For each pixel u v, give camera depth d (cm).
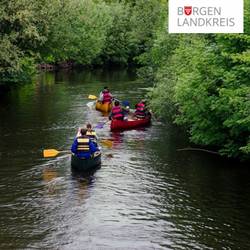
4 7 3038
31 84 4228
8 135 2173
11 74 3588
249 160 1777
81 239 1161
